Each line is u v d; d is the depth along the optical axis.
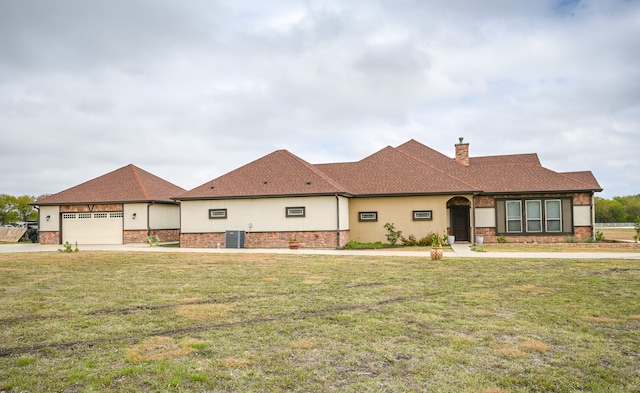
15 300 9.12
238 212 23.72
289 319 7.49
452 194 23.45
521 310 8.05
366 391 4.58
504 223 25.59
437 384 4.75
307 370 5.16
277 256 17.69
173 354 5.71
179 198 24.05
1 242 33.72
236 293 9.80
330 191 22.56
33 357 5.64
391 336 6.48
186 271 13.31
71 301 9.01
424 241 23.30
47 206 29.12
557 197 25.12
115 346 6.07
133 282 11.34
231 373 5.08
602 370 5.13
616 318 7.46
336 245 22.45
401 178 25.11
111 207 28.53
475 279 11.54
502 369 5.18
